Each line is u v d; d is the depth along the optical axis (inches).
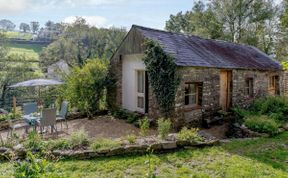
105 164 221.6
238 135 374.9
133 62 488.4
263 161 235.5
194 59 414.3
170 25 1567.4
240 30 1154.7
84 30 1182.3
